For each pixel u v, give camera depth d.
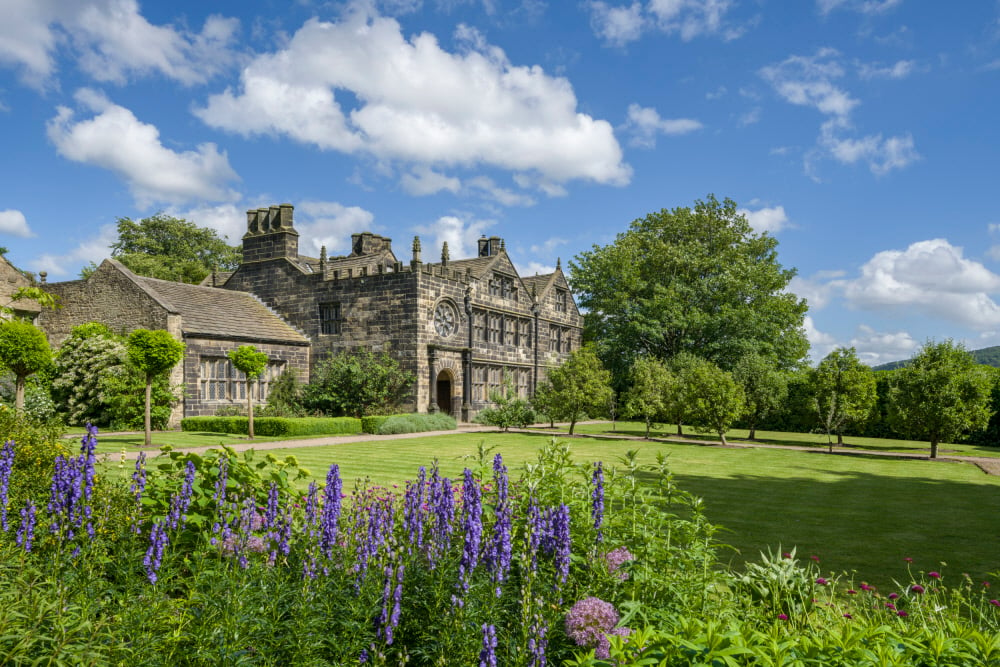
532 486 5.69
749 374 31.19
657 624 4.45
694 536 5.76
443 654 3.88
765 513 11.64
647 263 45.91
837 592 6.84
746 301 43.50
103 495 5.54
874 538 9.83
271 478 6.05
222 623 3.88
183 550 5.26
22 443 7.10
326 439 24.31
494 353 38.56
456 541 4.94
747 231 46.12
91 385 25.66
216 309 31.05
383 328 32.69
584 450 22.69
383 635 4.12
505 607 4.41
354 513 5.50
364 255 39.44
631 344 44.44
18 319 20.22
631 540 5.52
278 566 4.68
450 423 31.27
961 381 23.20
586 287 48.06
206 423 25.70
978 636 3.38
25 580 4.14
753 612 4.84
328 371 32.53
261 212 36.78
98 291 28.98
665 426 38.44
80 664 3.36
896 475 17.59
